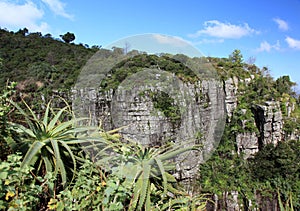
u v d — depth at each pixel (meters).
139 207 1.80
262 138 26.39
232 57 32.75
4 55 13.48
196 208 2.09
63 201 1.64
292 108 30.84
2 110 1.75
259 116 26.98
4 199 1.54
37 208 1.71
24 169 1.54
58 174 1.90
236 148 24.78
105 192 1.65
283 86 32.62
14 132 1.90
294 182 21.39
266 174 22.16
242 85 28.39
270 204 20.22
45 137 1.88
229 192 20.19
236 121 25.62
